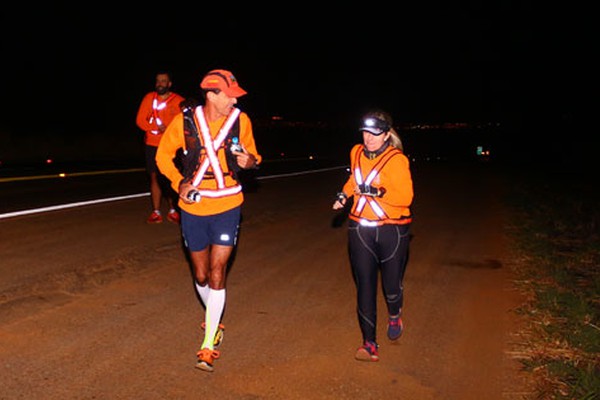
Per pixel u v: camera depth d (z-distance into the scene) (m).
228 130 4.41
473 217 12.83
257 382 4.37
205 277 4.77
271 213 11.88
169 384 4.25
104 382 4.21
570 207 15.44
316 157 41.12
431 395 4.31
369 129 4.50
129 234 8.80
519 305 6.43
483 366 4.83
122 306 5.77
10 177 15.52
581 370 4.64
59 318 5.33
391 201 4.66
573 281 7.50
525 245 9.72
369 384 4.43
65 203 11.22
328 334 5.39
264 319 5.70
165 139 4.52
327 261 8.10
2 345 4.68
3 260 6.96
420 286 7.08
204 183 4.46
